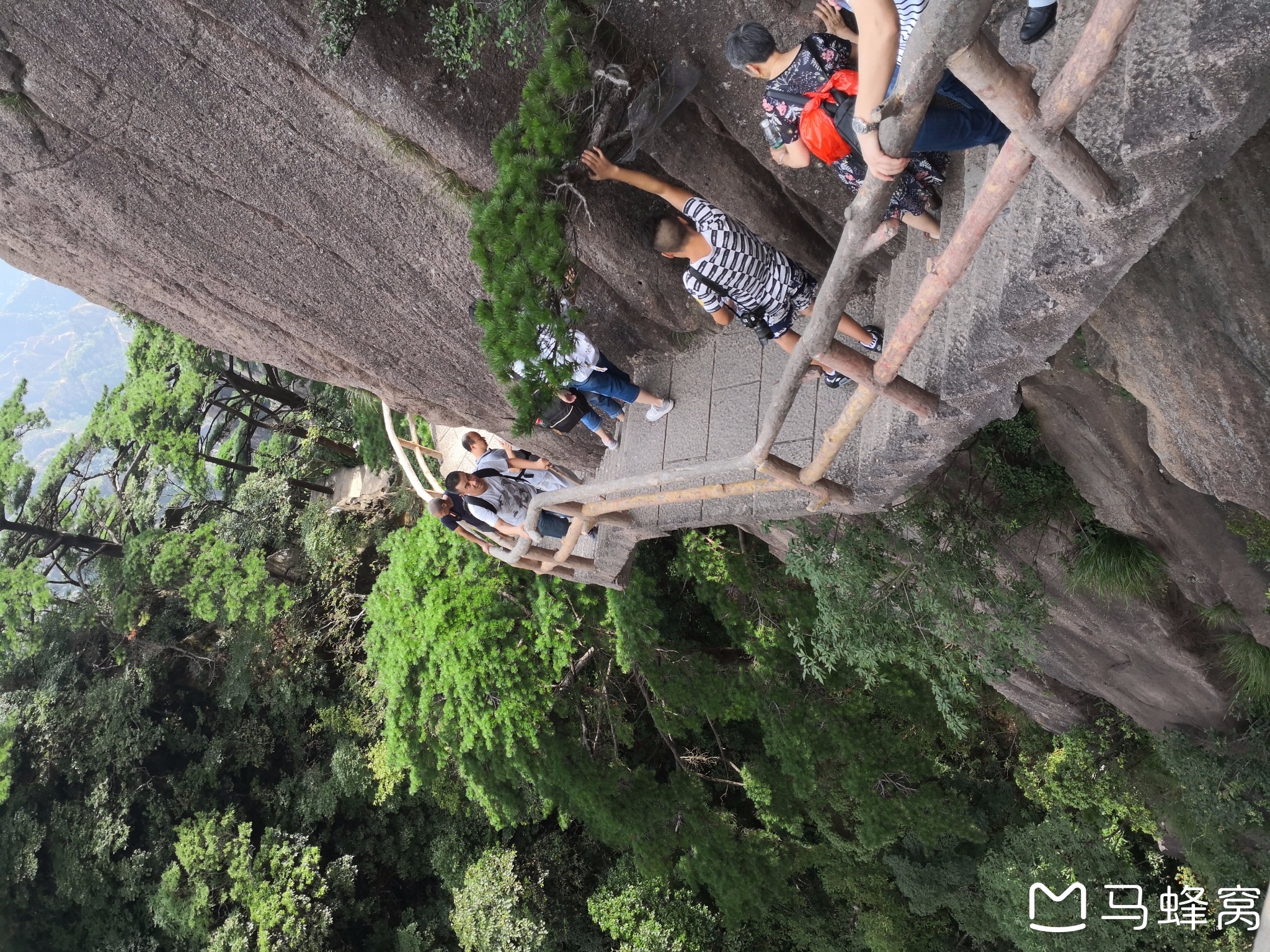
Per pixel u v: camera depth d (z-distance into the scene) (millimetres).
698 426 6586
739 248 4887
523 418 4426
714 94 4633
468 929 16344
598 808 14094
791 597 12195
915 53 2326
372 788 19203
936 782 13461
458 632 13375
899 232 5234
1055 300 3623
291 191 5418
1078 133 3223
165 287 6133
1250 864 9375
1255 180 3730
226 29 4609
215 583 19344
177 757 20969
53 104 4914
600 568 8156
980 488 6590
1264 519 6203
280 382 24781
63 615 21969
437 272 5891
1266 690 7789
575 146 4508
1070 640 9016
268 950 17078
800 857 15023
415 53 4738
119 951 18938
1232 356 4473
